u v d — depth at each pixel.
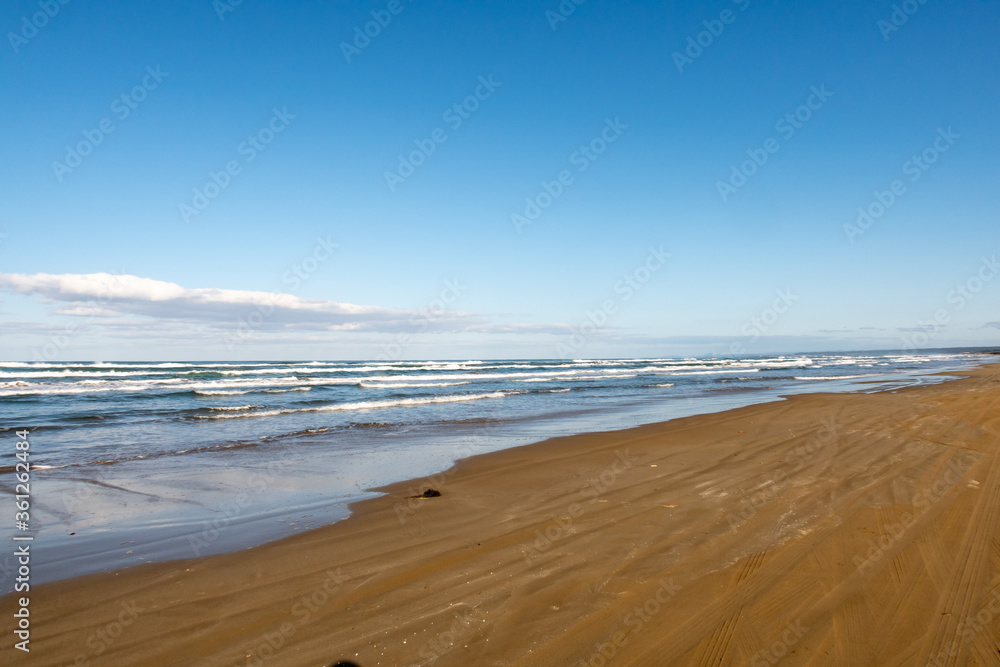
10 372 33.06
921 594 3.99
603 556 4.88
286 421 15.73
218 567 4.95
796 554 4.78
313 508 6.96
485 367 57.72
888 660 3.21
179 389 25.11
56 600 4.31
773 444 10.34
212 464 9.84
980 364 54.88
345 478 8.69
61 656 3.48
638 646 3.41
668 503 6.52
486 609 3.95
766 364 64.69
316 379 33.56
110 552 5.41
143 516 6.71
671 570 4.52
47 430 13.97
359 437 12.84
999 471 7.44
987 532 5.14
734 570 4.48
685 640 3.47
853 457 8.74
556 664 3.25
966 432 10.61
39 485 8.30
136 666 3.35
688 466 8.68
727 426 13.15
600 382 33.66
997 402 14.95
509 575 4.54
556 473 8.63
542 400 22.30
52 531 6.14
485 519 6.20
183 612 4.07
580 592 4.18
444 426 14.60
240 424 15.05
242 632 3.74
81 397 21.67
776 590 4.11
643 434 12.37
